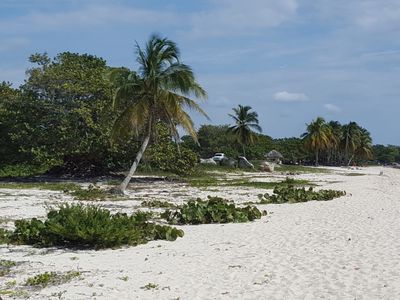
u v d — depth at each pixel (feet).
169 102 95.45
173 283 29.53
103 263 35.55
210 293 27.20
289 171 229.86
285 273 31.32
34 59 128.26
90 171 140.87
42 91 125.18
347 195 90.58
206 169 191.62
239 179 149.28
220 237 45.98
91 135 122.93
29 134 122.21
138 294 27.32
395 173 282.56
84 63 145.89
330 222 53.01
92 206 47.98
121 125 98.17
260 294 26.81
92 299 26.50
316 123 334.44
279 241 42.63
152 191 100.83
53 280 30.53
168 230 45.98
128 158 131.13
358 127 405.80
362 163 492.95
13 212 62.34
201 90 97.86
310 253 37.14
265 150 350.43
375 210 63.77
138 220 47.52
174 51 96.37
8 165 137.49
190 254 38.34
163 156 132.46
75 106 124.36
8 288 28.84
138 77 96.84
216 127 353.51
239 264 34.27
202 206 58.18
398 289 27.20
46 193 90.02
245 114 294.25
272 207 70.38
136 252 39.68
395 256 35.29
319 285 28.32
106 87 124.16
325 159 406.82
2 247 41.75
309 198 80.12
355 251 37.37
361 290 27.12
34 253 39.45
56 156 121.90
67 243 42.91
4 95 132.36
